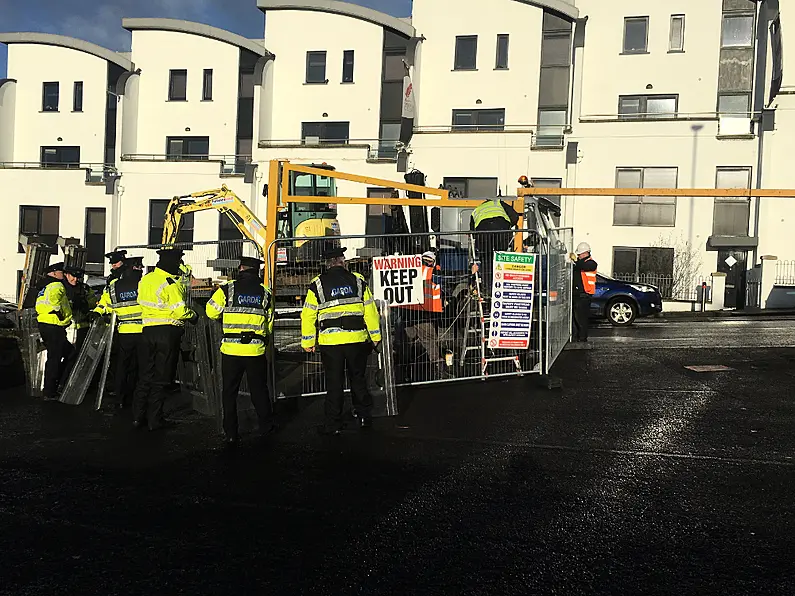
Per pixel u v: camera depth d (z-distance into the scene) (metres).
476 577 3.92
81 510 5.01
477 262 9.22
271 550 4.31
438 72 31.14
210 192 18.53
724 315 23.06
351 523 4.71
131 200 31.16
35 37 34.72
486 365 9.30
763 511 4.83
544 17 30.27
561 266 11.07
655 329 16.98
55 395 9.06
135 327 8.14
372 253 9.20
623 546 4.30
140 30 33.75
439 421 7.38
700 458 6.02
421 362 8.95
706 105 29.31
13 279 32.56
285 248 9.48
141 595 3.77
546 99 30.36
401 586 3.83
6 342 11.10
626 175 27.75
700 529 4.54
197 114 33.25
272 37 32.31
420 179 13.84
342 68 31.73
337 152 29.44
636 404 8.02
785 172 26.42
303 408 8.13
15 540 4.50
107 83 34.56
